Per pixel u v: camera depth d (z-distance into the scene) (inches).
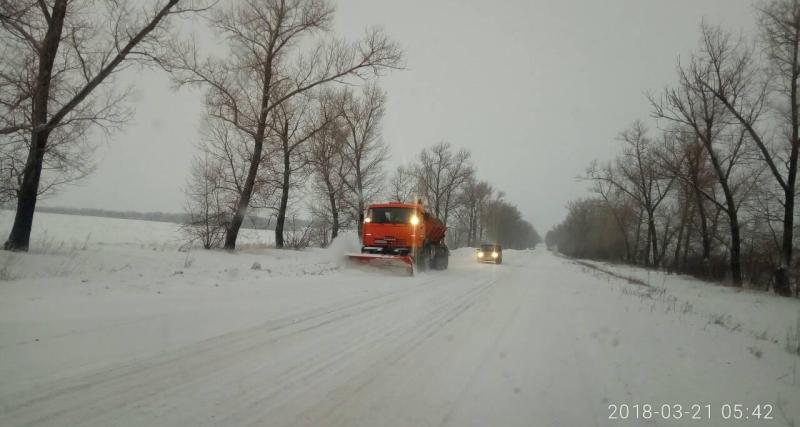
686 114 876.6
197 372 170.1
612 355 229.6
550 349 238.2
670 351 243.1
